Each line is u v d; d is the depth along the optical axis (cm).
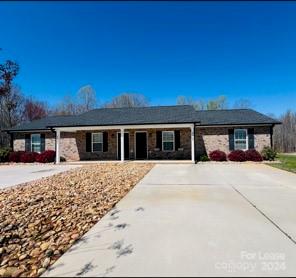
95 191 807
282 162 1755
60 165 1783
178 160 1908
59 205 641
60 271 318
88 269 321
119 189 836
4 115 3566
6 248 412
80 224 503
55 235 455
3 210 606
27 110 3912
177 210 573
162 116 1988
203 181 980
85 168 1485
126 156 2067
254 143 1928
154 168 1456
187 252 362
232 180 1000
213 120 2006
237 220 499
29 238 450
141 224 484
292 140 3538
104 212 575
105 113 2253
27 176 1243
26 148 2206
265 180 994
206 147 1975
